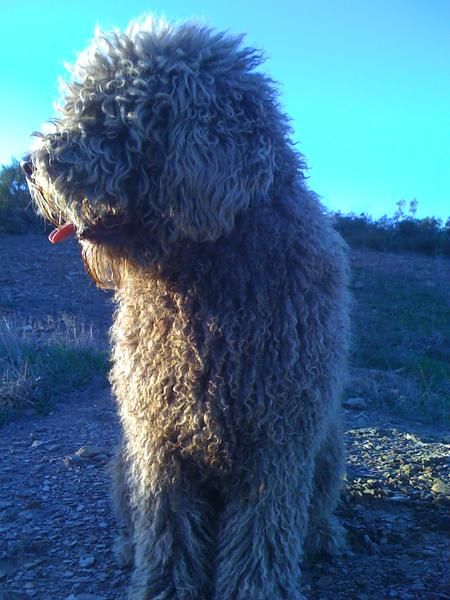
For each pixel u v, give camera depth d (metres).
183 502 0.77
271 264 0.70
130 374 0.76
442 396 1.97
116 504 0.91
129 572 0.88
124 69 0.68
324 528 0.92
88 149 0.67
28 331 2.43
